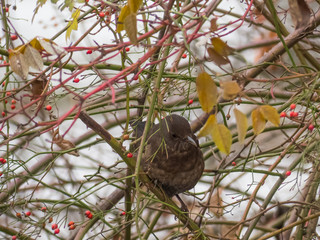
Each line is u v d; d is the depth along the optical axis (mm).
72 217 9523
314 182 7750
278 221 9578
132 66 5406
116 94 8523
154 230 9406
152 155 7664
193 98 8555
